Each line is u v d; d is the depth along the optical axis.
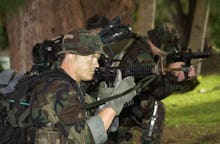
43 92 2.52
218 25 14.99
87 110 2.78
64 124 2.48
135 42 3.80
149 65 3.33
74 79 2.65
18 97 2.65
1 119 2.65
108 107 2.65
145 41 3.88
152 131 4.19
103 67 3.25
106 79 3.25
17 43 5.52
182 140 6.19
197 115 8.06
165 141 6.16
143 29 9.99
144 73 3.29
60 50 2.74
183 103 9.41
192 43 11.16
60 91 2.51
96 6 5.53
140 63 3.67
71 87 2.56
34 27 5.36
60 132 2.51
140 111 4.09
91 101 2.92
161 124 4.29
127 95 2.70
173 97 10.12
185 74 4.14
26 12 5.30
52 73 2.59
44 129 2.51
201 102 9.41
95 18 3.93
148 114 4.14
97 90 3.34
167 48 4.33
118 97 2.66
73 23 5.39
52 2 5.34
